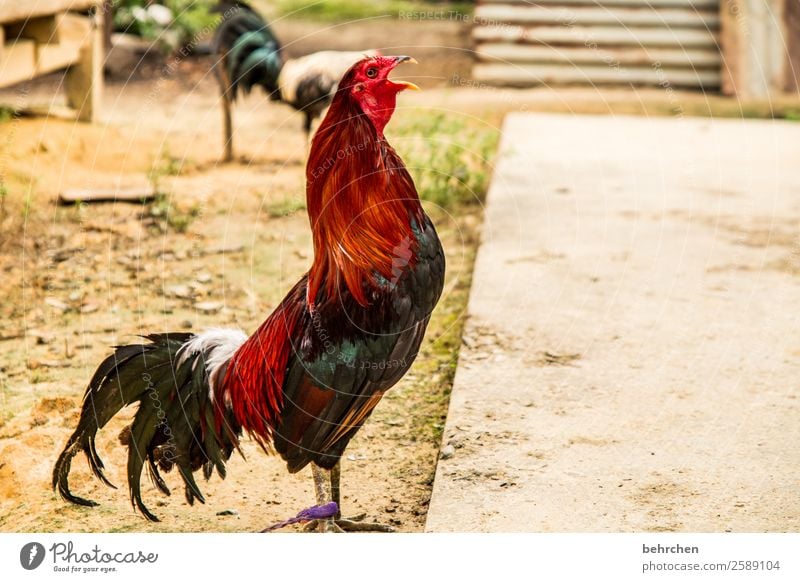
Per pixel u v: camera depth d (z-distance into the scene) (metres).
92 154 7.39
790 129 8.73
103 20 10.23
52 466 3.50
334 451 2.93
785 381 3.88
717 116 9.59
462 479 3.16
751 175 7.12
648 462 3.26
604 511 2.96
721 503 3.00
